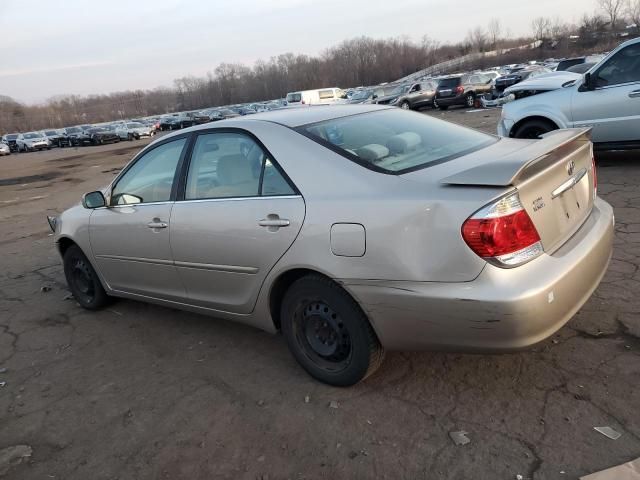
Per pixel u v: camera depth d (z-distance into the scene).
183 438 2.89
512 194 2.43
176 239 3.67
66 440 3.01
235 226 3.26
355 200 2.74
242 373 3.49
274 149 3.17
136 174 4.14
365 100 33.91
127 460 2.77
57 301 5.35
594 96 7.18
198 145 3.67
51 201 13.42
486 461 2.43
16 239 8.76
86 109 135.75
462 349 2.57
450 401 2.89
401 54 121.50
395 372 3.23
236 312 3.52
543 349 3.23
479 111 25.84
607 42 80.69
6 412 3.37
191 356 3.82
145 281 4.16
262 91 120.50
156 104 139.00
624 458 2.33
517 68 50.56
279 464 2.59
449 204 2.47
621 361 3.02
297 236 2.94
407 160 2.99
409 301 2.59
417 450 2.56
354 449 2.63
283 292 3.27
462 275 2.45
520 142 3.40
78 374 3.77
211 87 126.81
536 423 2.62
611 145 7.25
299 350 3.24
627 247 4.61
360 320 2.86
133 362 3.85
